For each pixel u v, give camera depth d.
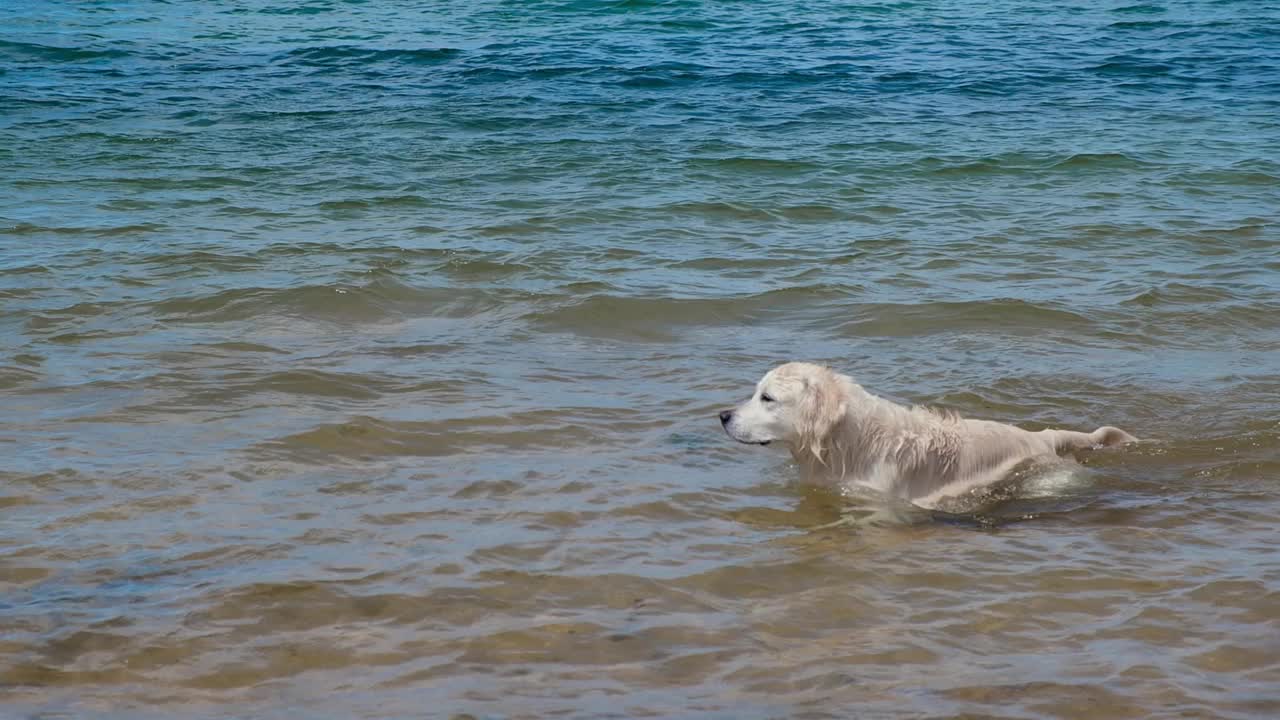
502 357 9.30
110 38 30.38
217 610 5.37
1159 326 10.26
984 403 8.57
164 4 38.22
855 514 6.85
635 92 23.02
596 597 5.59
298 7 37.88
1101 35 31.58
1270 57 27.33
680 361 9.32
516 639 5.18
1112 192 15.46
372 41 30.33
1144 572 5.96
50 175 15.91
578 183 15.75
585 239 12.98
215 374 8.71
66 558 5.86
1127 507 6.94
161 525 6.26
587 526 6.40
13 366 8.73
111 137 18.56
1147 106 21.81
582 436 7.75
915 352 9.61
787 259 12.29
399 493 6.75
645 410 8.27
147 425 7.71
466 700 4.66
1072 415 8.39
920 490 7.36
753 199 14.94
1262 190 15.52
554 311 10.37
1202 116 20.77
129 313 10.13
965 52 28.55
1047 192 15.52
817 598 5.66
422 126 19.77
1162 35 31.34
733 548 6.23
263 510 6.48
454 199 14.82
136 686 4.76
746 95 22.78
